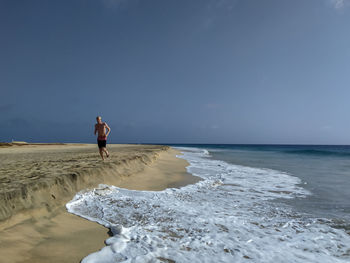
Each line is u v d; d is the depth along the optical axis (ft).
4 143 92.22
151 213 13.83
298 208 16.56
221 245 9.84
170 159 52.49
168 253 8.74
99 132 27.78
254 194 20.81
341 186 24.91
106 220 12.35
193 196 19.12
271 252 9.51
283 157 76.02
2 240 8.80
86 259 7.89
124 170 25.02
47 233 10.20
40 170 18.95
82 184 17.29
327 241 10.96
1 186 12.38
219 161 55.52
